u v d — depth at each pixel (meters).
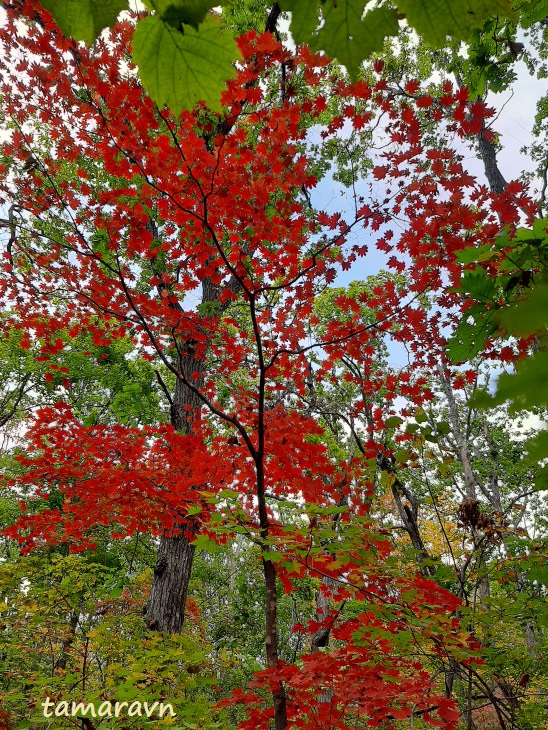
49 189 4.56
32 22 3.18
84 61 3.42
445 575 3.35
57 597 4.77
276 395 5.38
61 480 4.64
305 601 13.00
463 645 2.71
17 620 5.07
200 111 3.30
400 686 2.53
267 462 4.23
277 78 4.54
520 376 0.31
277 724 2.81
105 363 12.19
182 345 6.25
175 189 3.55
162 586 5.80
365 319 5.14
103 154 3.67
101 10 0.68
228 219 3.75
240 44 2.97
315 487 4.04
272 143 3.45
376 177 3.73
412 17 0.68
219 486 4.18
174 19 0.69
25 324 4.98
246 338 5.26
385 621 2.94
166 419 10.70
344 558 2.89
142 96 3.31
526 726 3.96
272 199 4.80
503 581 3.56
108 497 4.48
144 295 4.52
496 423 11.16
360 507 4.02
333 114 6.77
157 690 3.48
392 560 2.86
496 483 10.68
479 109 3.29
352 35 0.71
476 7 0.67
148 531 5.11
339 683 2.65
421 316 4.09
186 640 3.93
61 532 5.16
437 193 3.63
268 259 4.19
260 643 12.44
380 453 4.53
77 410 11.97
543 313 0.33
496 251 1.40
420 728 3.37
